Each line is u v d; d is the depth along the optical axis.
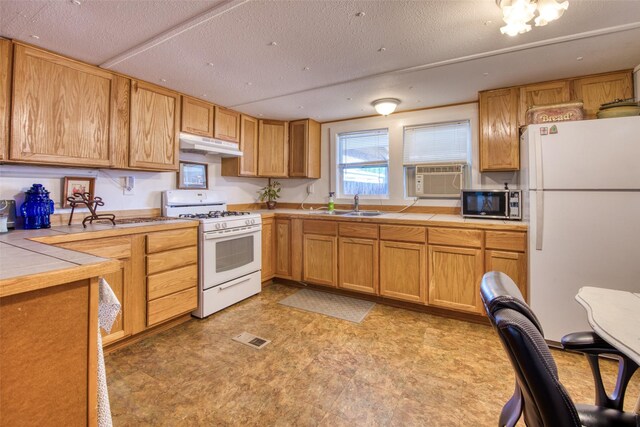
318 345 2.20
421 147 3.40
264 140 3.78
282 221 3.55
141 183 2.87
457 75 2.46
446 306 2.62
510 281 0.90
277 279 3.73
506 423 0.92
